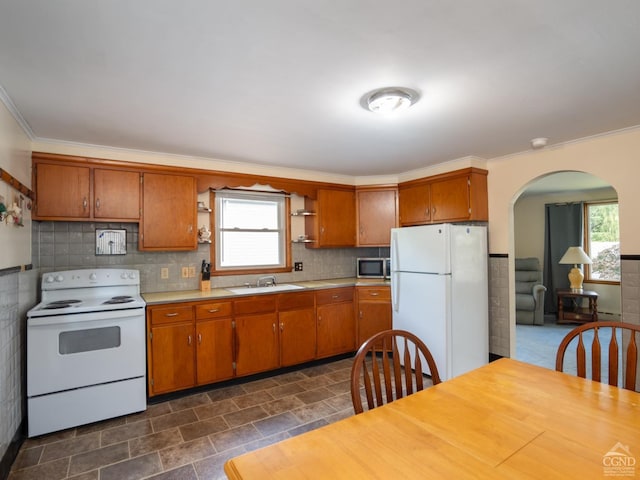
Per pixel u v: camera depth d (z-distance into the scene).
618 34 1.48
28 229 2.56
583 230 5.98
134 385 2.65
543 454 0.94
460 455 0.94
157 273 3.39
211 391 3.09
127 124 2.48
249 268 3.91
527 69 1.77
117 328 2.61
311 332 3.68
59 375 2.39
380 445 0.99
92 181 2.94
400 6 1.29
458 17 1.36
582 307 5.71
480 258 3.46
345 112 2.31
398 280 3.58
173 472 1.97
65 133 2.64
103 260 3.15
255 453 0.96
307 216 4.34
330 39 1.50
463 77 1.85
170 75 1.80
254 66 1.72
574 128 2.68
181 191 3.32
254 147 3.10
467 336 3.31
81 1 1.24
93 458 2.10
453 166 3.68
